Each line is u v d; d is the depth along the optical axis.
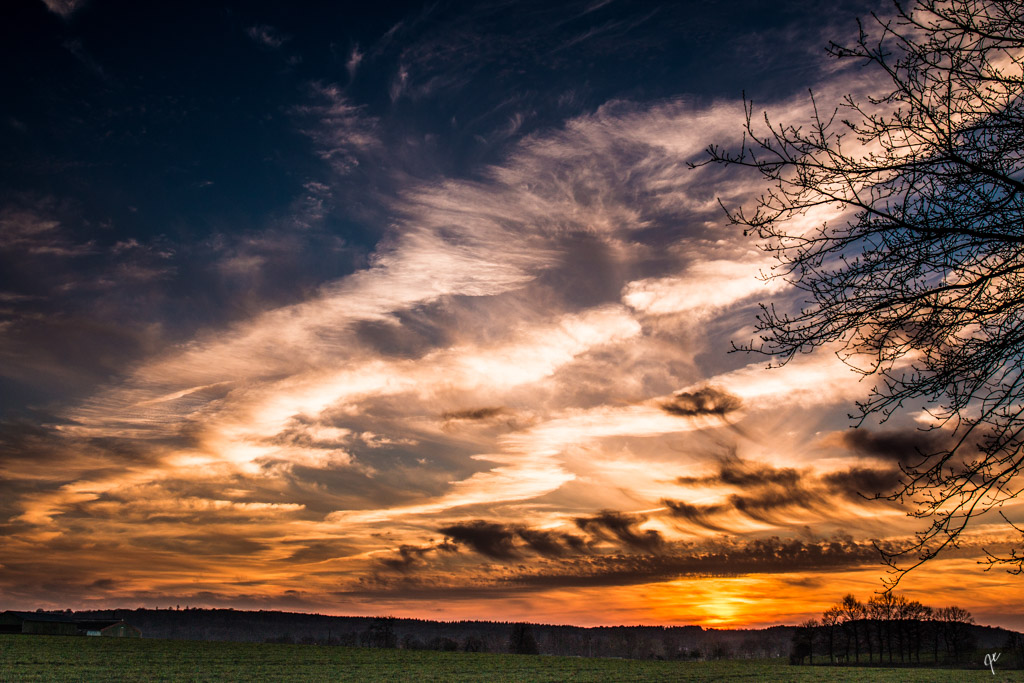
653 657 152.88
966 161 5.11
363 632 132.88
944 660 90.81
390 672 59.97
